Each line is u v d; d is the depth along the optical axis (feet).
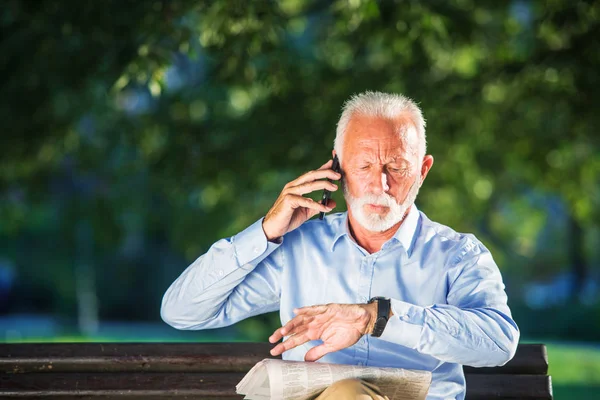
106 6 25.21
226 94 34.22
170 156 30.76
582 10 26.99
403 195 9.56
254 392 8.92
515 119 31.94
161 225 48.55
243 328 42.55
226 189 33.19
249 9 23.95
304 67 31.78
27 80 28.45
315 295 9.98
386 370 8.68
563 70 28.35
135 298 75.51
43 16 26.89
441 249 9.78
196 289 9.82
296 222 9.78
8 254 72.95
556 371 29.48
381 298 8.68
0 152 31.45
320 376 8.57
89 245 70.95
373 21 26.78
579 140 32.86
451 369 9.62
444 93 29.58
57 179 41.55
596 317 54.80
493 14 32.89
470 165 33.86
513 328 9.00
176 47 23.36
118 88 23.13
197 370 10.30
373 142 9.48
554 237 86.58
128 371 10.29
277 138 29.04
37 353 10.25
